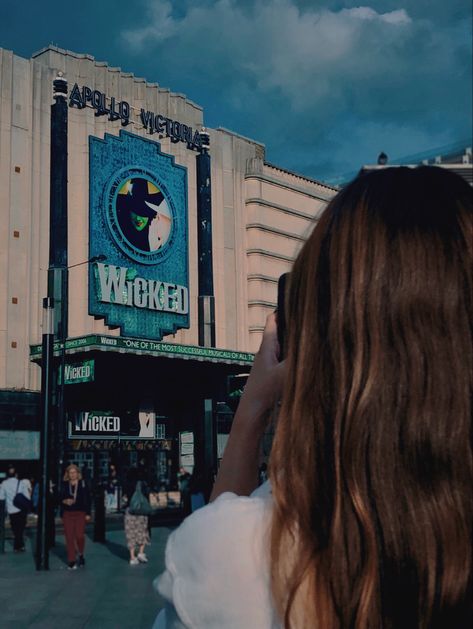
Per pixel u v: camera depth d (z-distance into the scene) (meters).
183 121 40.59
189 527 0.82
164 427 37.56
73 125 35.09
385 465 0.78
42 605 9.91
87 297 33.91
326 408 0.84
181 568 0.81
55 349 30.97
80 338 30.58
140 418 36.19
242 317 41.81
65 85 32.91
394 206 0.88
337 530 0.78
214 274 40.75
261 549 0.79
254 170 43.62
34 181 33.53
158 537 20.77
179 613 0.79
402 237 0.85
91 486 34.19
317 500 0.80
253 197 43.34
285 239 44.97
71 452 33.78
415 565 0.76
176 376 37.38
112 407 35.44
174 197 38.84
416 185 0.90
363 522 0.77
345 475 0.79
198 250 39.81
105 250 35.03
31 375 31.80
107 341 30.61
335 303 0.86
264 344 1.01
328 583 0.78
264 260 43.25
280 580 0.77
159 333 36.62
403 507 0.77
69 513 14.20
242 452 0.96
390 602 0.76
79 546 14.35
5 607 9.77
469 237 0.85
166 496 35.50
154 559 15.30
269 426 0.96
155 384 37.00
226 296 41.12
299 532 0.79
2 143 32.56
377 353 0.81
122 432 35.53
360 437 0.80
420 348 0.81
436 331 0.81
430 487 0.77
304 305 0.90
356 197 0.91
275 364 0.99
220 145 42.62
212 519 0.81
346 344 0.84
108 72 37.12
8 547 19.09
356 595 0.76
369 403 0.80
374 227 0.87
